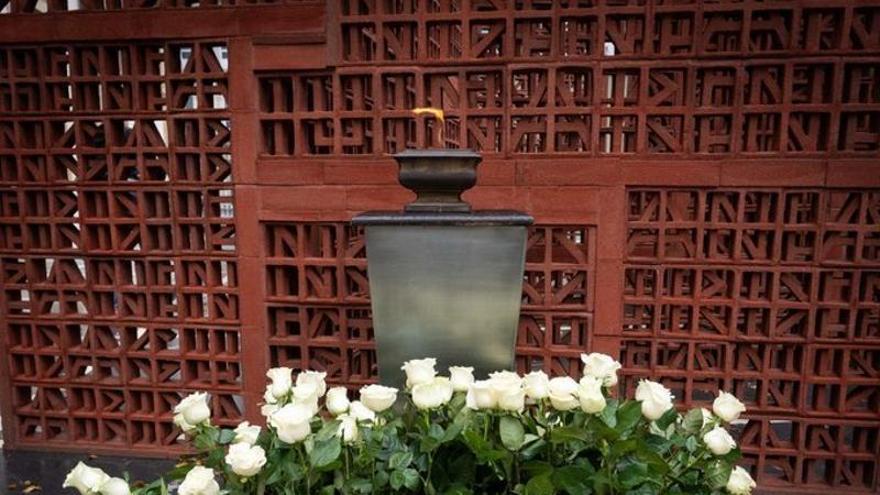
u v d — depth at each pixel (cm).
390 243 139
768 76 174
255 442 103
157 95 200
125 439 217
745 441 193
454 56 229
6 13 197
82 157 203
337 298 197
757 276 183
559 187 183
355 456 103
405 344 142
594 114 181
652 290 193
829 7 166
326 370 202
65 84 202
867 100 175
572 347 192
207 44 193
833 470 188
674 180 179
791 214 179
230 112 193
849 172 172
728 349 187
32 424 221
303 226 197
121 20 193
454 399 109
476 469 105
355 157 190
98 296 212
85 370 224
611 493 94
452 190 144
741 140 177
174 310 212
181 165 202
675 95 179
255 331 202
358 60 189
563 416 101
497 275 138
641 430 101
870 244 179
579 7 194
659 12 173
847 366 182
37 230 211
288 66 188
